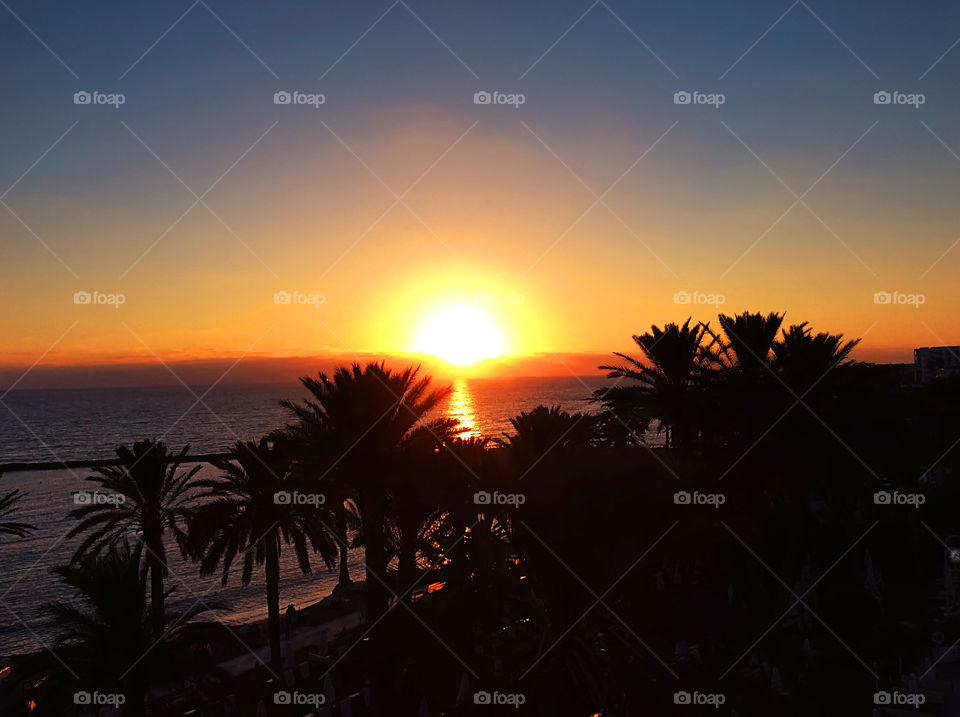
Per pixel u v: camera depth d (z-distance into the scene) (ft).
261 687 83.15
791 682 73.72
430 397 89.35
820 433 91.86
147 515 92.79
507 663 72.38
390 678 79.66
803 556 99.35
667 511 72.28
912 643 83.61
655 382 110.22
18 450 552.00
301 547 88.43
